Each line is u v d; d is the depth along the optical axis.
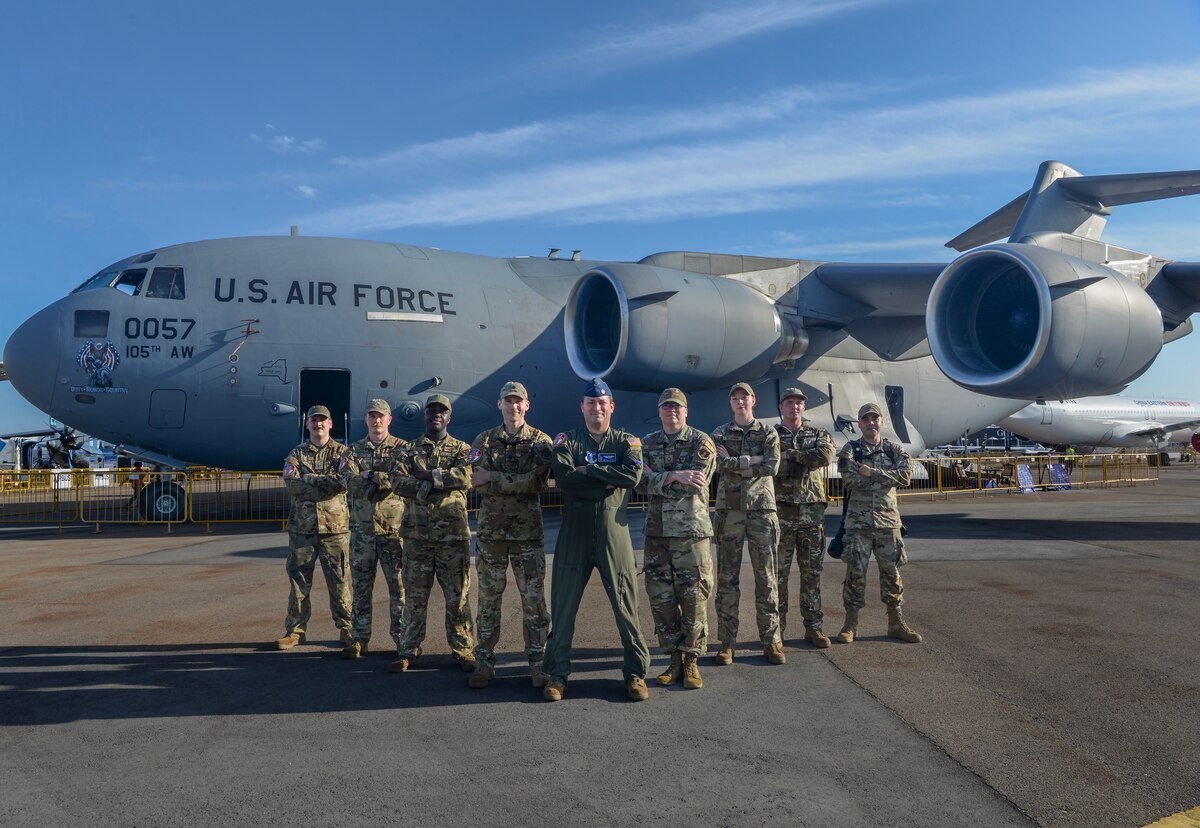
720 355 13.38
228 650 5.65
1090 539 10.83
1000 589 7.38
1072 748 3.64
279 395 13.27
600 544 4.52
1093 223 14.55
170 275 13.26
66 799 3.21
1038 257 10.79
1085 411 38.78
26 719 4.19
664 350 12.77
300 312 13.38
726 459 5.11
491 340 14.48
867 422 5.68
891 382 17.92
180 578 8.61
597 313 13.73
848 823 2.93
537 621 4.79
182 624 6.44
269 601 7.35
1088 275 10.84
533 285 15.44
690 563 4.66
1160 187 12.96
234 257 13.55
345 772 3.46
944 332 11.81
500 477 4.69
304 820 3.00
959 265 11.57
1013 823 2.92
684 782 3.31
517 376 14.66
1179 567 8.54
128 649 5.66
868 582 8.03
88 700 4.50
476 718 4.17
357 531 5.48
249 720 4.17
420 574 5.12
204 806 3.13
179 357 12.96
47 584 8.30
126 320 12.95
